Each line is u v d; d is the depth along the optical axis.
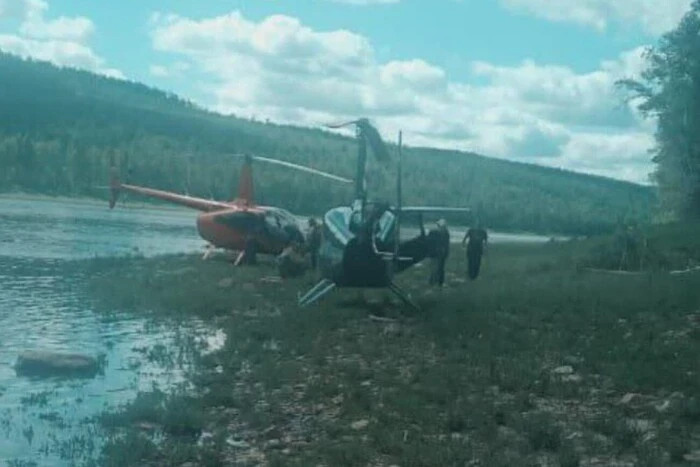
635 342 16.11
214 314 21.86
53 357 14.76
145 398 12.55
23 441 10.60
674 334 16.91
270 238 35.03
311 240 31.11
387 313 21.14
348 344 17.03
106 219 87.88
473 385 13.30
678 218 61.84
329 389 13.09
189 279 28.70
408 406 11.91
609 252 30.16
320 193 158.88
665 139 61.50
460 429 11.07
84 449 10.25
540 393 12.70
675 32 60.22
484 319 19.09
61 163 156.25
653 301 20.59
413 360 15.46
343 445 10.22
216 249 40.59
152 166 156.50
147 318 20.98
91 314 21.33
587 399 12.34
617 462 9.54
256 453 10.31
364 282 22.02
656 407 11.60
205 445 10.48
